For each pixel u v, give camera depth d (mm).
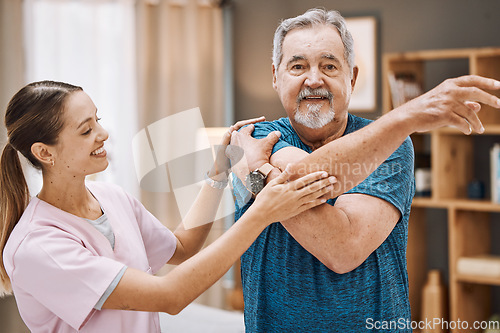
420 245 3625
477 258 3344
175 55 4082
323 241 1173
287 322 1311
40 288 1243
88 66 3680
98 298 1211
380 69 3852
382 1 3828
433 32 3672
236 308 3891
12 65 3365
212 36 4242
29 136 1283
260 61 4301
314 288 1271
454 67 3582
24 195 1371
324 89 1264
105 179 3664
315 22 1279
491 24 3498
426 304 3443
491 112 3369
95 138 1310
